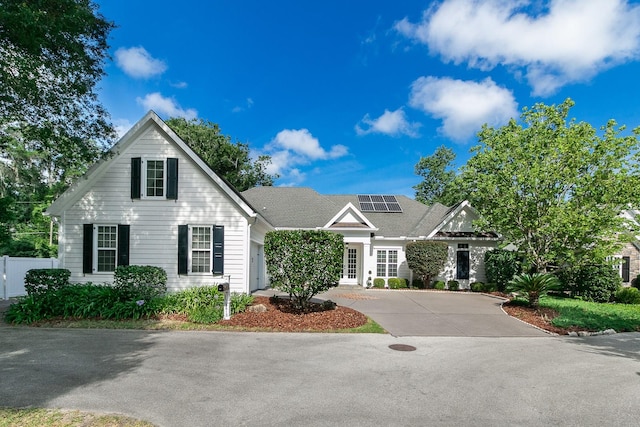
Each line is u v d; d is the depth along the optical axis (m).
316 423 4.31
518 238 17.47
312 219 22.83
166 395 5.05
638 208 15.71
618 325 10.98
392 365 6.79
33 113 9.69
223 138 35.62
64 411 4.44
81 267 13.13
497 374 6.46
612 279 17.28
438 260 20.11
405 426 4.31
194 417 4.38
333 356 7.28
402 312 12.68
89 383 5.46
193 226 13.45
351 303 14.52
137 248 13.26
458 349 8.17
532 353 8.05
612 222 15.21
